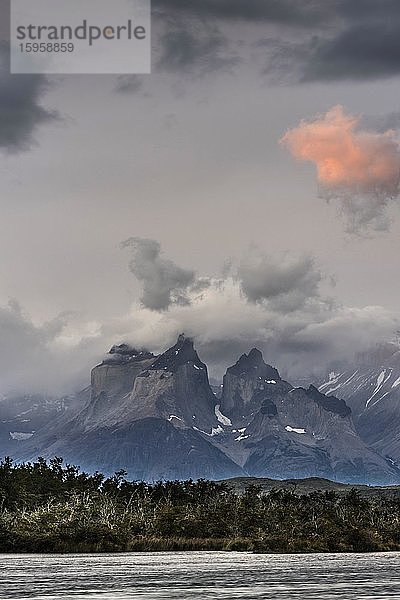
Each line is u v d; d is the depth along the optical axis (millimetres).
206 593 186625
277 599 176250
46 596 179750
